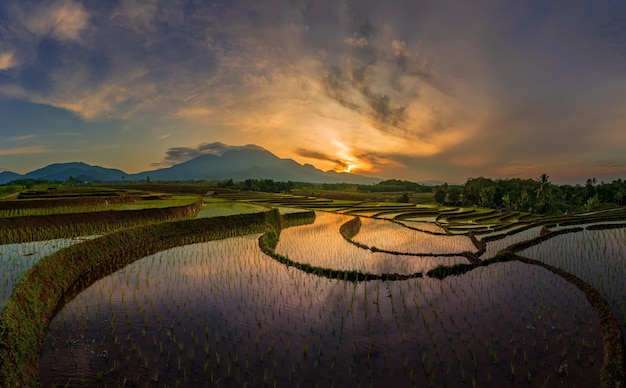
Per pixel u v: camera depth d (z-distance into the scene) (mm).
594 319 15195
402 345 13062
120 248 27250
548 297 17906
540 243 33750
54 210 36312
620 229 45688
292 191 145875
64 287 18406
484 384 10805
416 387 10672
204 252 28016
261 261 24875
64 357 11820
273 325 14500
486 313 15883
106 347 12484
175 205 44719
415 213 67938
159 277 20797
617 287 19547
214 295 17766
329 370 11477
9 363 10195
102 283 19594
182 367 11398
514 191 108312
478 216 68625
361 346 12969
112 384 10461
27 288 14711
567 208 101750
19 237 27797
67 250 21375
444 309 16328
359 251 29781
